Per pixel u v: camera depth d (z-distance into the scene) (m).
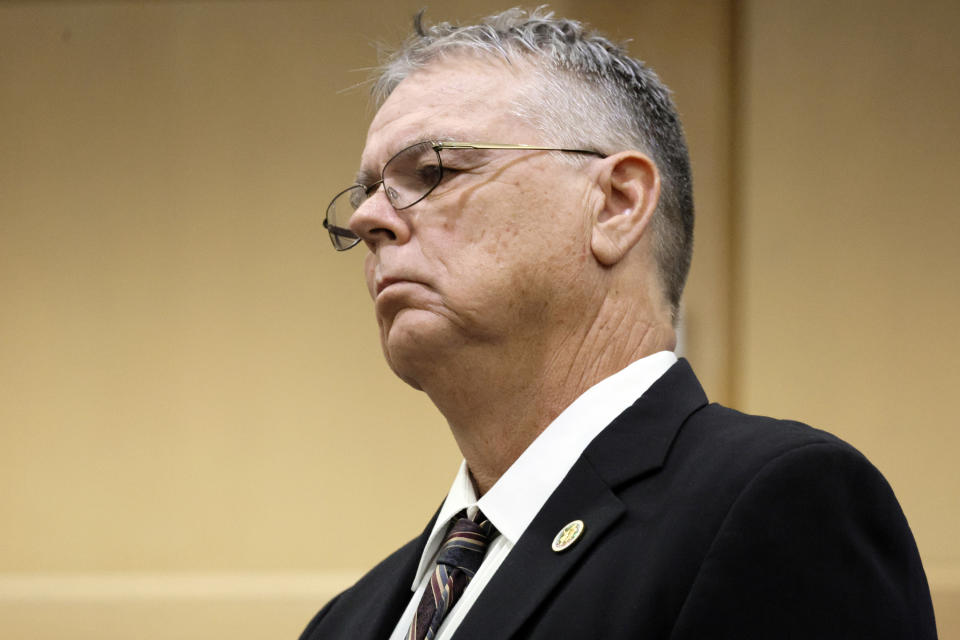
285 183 8.48
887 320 7.83
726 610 2.51
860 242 7.88
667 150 3.80
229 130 8.53
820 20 8.01
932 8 7.98
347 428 8.28
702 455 2.96
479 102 3.50
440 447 8.23
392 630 3.72
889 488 2.80
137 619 8.01
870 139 7.93
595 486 3.07
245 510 8.24
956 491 7.67
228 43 8.60
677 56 8.20
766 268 7.89
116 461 8.35
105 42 8.66
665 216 3.71
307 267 8.41
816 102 7.96
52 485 8.35
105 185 8.55
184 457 8.33
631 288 3.51
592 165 3.53
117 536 8.27
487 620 2.86
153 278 8.48
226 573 8.16
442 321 3.32
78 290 8.49
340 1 8.56
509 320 3.34
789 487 2.64
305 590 7.98
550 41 3.71
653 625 2.60
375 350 8.34
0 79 8.65
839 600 2.52
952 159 7.89
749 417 3.15
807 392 7.79
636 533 2.87
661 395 3.29
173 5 8.67
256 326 8.38
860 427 7.76
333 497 8.23
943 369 7.77
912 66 7.96
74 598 8.04
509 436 3.50
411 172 3.46
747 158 7.96
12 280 8.52
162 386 8.39
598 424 3.29
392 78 3.84
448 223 3.37
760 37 8.01
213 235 8.48
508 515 3.25
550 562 2.92
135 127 8.58
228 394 8.36
